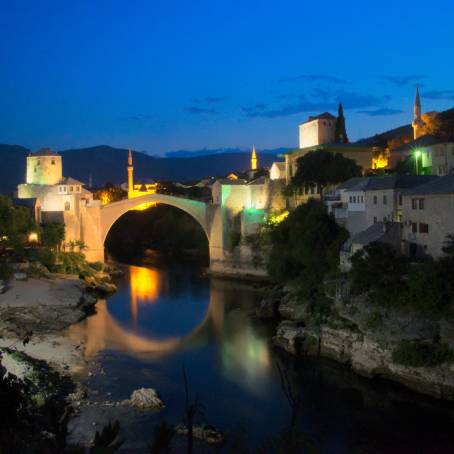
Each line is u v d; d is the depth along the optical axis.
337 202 75.31
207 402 42.09
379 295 49.66
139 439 35.03
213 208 110.69
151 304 80.88
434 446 35.19
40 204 107.50
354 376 47.94
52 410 12.10
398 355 44.91
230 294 88.19
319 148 98.19
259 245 100.56
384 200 62.38
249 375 48.56
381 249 52.78
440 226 51.28
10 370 44.22
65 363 50.53
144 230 176.00
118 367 50.31
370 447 35.06
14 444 12.32
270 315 70.31
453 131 99.56
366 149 99.06
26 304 70.38
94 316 72.56
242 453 32.53
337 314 53.22
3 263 81.19
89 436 34.84
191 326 67.06
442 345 43.34
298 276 74.69
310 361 52.34
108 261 127.81
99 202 110.12
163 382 46.50
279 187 103.62
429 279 45.69
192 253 144.38
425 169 84.44
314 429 37.50
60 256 94.44
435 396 42.44
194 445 33.88
